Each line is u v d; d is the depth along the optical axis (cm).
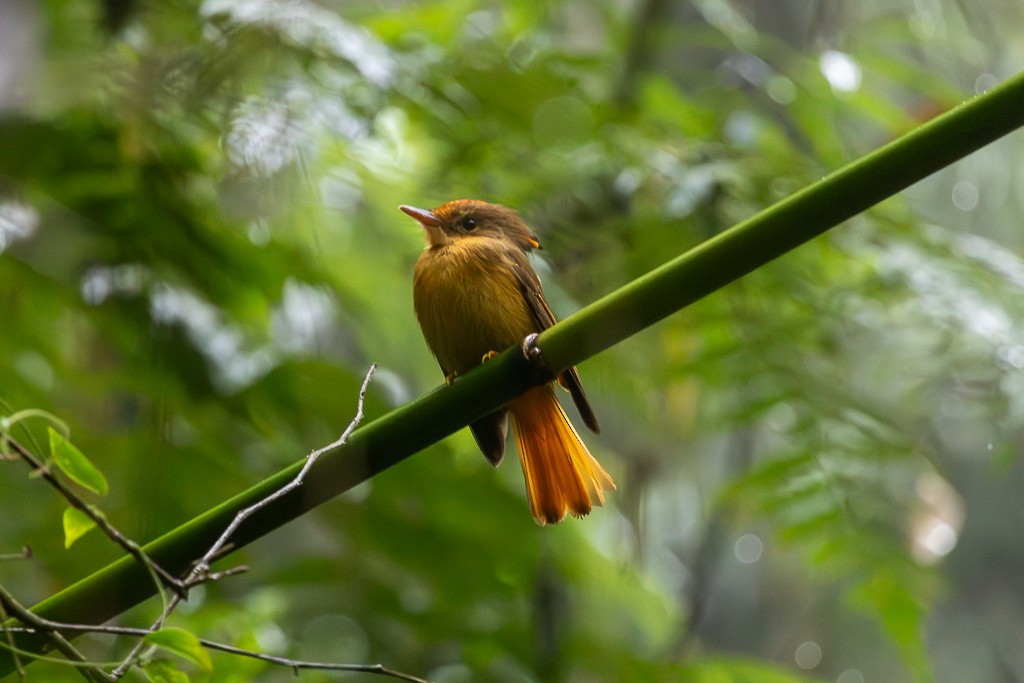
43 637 469
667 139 1084
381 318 1052
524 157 1005
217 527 532
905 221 1058
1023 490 1669
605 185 1020
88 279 873
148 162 885
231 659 782
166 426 869
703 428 1056
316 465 543
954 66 1376
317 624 944
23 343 873
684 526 1441
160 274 888
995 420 952
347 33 912
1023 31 1379
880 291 991
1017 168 1565
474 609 966
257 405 901
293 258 949
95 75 821
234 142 848
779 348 979
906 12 1405
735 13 1385
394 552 943
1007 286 1009
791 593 1647
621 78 1145
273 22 864
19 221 855
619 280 1000
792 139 1344
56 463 446
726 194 1025
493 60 988
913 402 1009
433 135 979
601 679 1017
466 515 948
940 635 1883
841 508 924
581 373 1042
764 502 945
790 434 958
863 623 1612
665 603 1202
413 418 556
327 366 916
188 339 891
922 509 1070
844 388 991
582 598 1050
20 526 843
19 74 716
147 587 523
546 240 991
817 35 1314
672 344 1040
